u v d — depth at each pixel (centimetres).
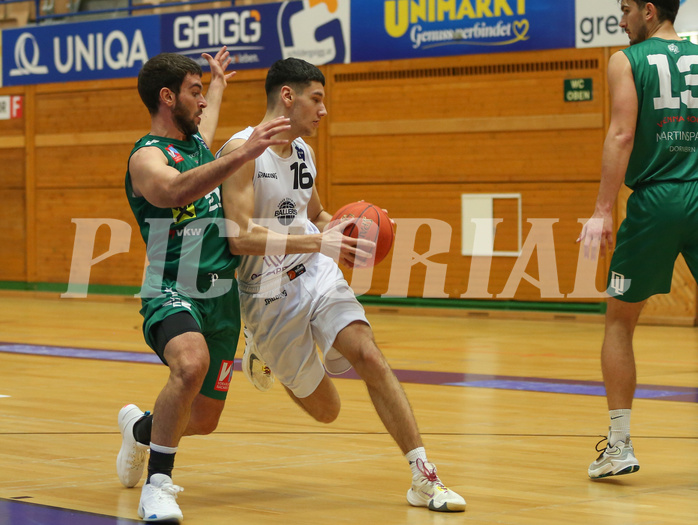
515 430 1163
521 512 771
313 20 3125
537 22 2781
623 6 934
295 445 1076
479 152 2895
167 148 793
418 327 2580
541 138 2803
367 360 816
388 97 3031
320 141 3161
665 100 881
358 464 974
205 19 3291
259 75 3216
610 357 905
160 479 755
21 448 1043
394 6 2997
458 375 1677
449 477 909
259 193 847
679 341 2238
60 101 3606
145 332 793
